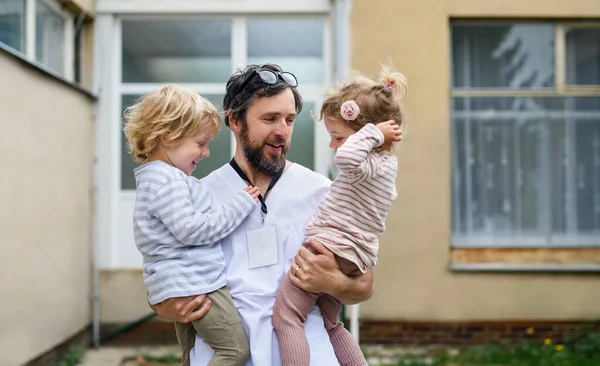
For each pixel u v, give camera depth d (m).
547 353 5.79
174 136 2.13
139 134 2.17
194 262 2.08
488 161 6.43
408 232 6.19
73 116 5.81
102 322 6.20
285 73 2.19
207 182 2.28
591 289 6.21
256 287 2.14
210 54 6.46
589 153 6.45
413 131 6.21
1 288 4.41
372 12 6.20
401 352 5.97
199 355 2.13
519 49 6.44
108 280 6.21
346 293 2.20
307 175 2.32
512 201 6.43
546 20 6.38
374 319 6.17
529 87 6.45
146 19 6.45
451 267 6.17
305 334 2.12
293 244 2.23
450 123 6.29
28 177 4.87
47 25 5.72
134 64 6.45
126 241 6.36
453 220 6.41
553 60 6.43
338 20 6.19
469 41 6.43
